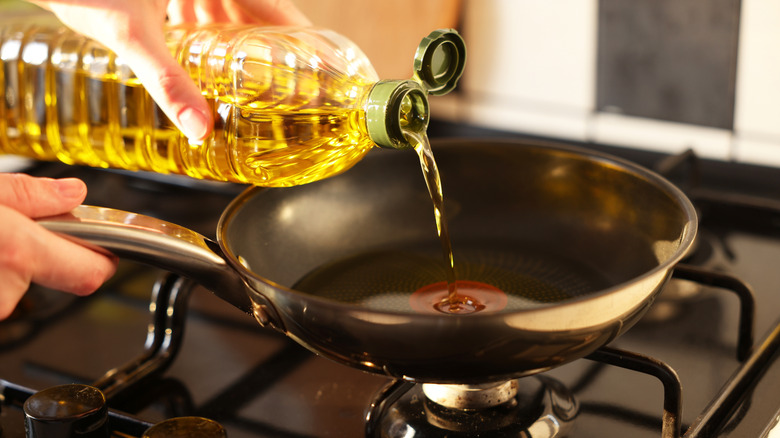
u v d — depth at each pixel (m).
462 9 1.10
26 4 1.05
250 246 0.81
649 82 1.05
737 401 0.81
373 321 0.70
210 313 0.93
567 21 1.06
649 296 0.73
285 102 0.84
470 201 0.88
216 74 0.85
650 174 0.81
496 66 1.10
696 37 1.02
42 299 0.95
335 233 0.86
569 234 0.86
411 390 0.82
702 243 0.98
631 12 1.04
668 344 0.87
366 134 0.81
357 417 0.82
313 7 1.08
